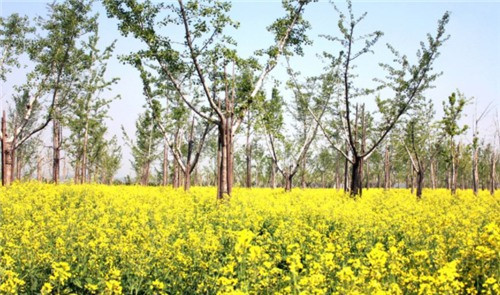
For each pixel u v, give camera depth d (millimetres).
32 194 20844
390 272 7547
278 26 24406
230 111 23328
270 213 16359
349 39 27203
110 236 10383
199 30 20812
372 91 28297
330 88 33250
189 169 34344
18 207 15016
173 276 8312
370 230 12703
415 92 28062
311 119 37844
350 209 17406
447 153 38312
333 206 18906
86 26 32688
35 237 9758
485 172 59875
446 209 19656
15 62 31969
